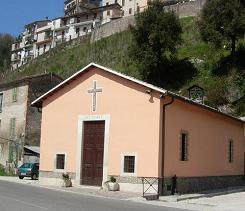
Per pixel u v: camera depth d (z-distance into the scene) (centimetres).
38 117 4212
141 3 10556
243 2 5178
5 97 4431
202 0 6569
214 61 5334
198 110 2405
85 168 2314
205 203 1852
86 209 1327
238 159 2975
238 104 4322
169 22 5547
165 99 2103
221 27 5138
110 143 2211
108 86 2278
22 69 8769
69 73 7369
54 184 2414
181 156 2230
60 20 11838
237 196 2206
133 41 5762
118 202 1673
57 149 2445
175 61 5634
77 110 2395
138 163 2094
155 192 2012
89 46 7562
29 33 12888
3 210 1196
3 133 4366
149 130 2086
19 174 3191
